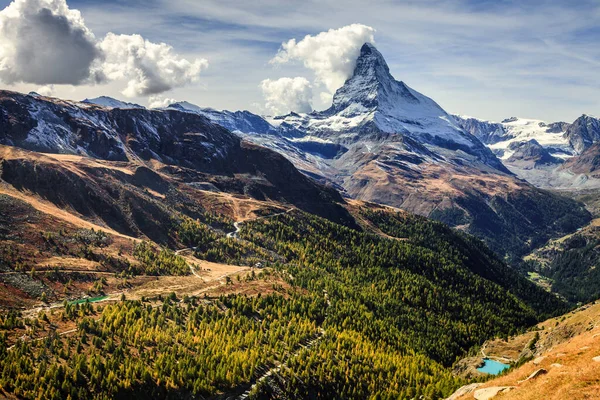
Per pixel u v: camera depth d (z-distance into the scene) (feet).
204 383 505.25
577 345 406.41
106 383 472.44
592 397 283.38
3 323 531.91
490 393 351.25
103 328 552.00
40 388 442.91
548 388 313.94
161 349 538.88
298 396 540.93
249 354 570.46
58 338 523.29
